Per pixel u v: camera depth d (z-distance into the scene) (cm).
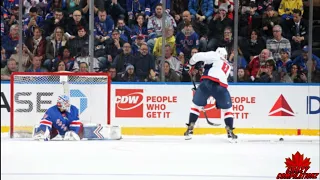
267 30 3500
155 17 3478
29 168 2055
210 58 2998
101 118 3064
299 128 3394
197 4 3506
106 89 3064
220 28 3494
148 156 2383
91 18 3434
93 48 3453
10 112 3030
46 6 3497
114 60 3478
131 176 1911
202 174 1959
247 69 3494
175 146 2748
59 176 1902
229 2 3478
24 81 3030
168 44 3475
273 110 3384
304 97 3394
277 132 3391
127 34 3481
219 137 3241
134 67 3475
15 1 3506
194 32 3497
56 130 2942
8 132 3350
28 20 3497
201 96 3017
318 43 3500
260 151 2580
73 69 3494
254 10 3497
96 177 1888
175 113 3369
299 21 3500
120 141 2947
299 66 3509
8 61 3506
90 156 2362
